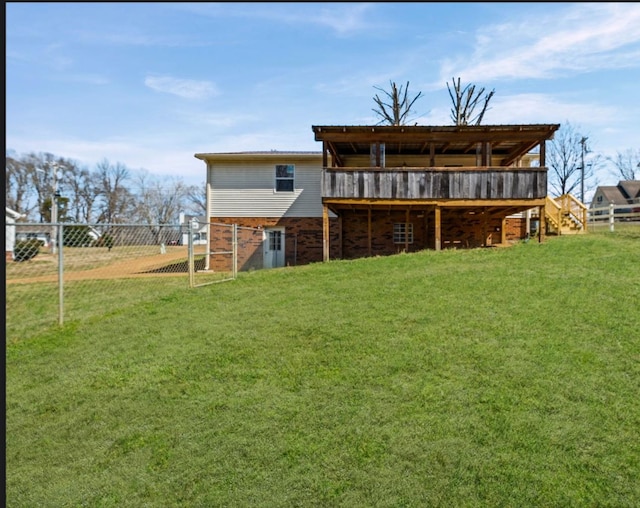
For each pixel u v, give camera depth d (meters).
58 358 5.86
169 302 8.55
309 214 16.91
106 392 4.78
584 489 3.05
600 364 4.79
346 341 5.73
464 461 3.35
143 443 3.80
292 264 16.92
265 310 7.41
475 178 13.27
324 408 4.17
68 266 17.69
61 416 4.32
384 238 17.22
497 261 10.45
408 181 13.36
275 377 4.88
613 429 3.66
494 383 4.46
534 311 6.51
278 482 3.22
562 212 17.48
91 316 8.00
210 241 16.98
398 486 3.13
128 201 53.34
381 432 3.74
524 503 2.95
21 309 9.06
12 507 3.10
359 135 13.42
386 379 4.67
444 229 17.50
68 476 3.42
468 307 6.84
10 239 16.84
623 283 7.81
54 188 36.41
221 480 3.28
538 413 3.92
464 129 13.07
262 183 17.00
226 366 5.23
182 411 4.29
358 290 8.34
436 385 4.49
